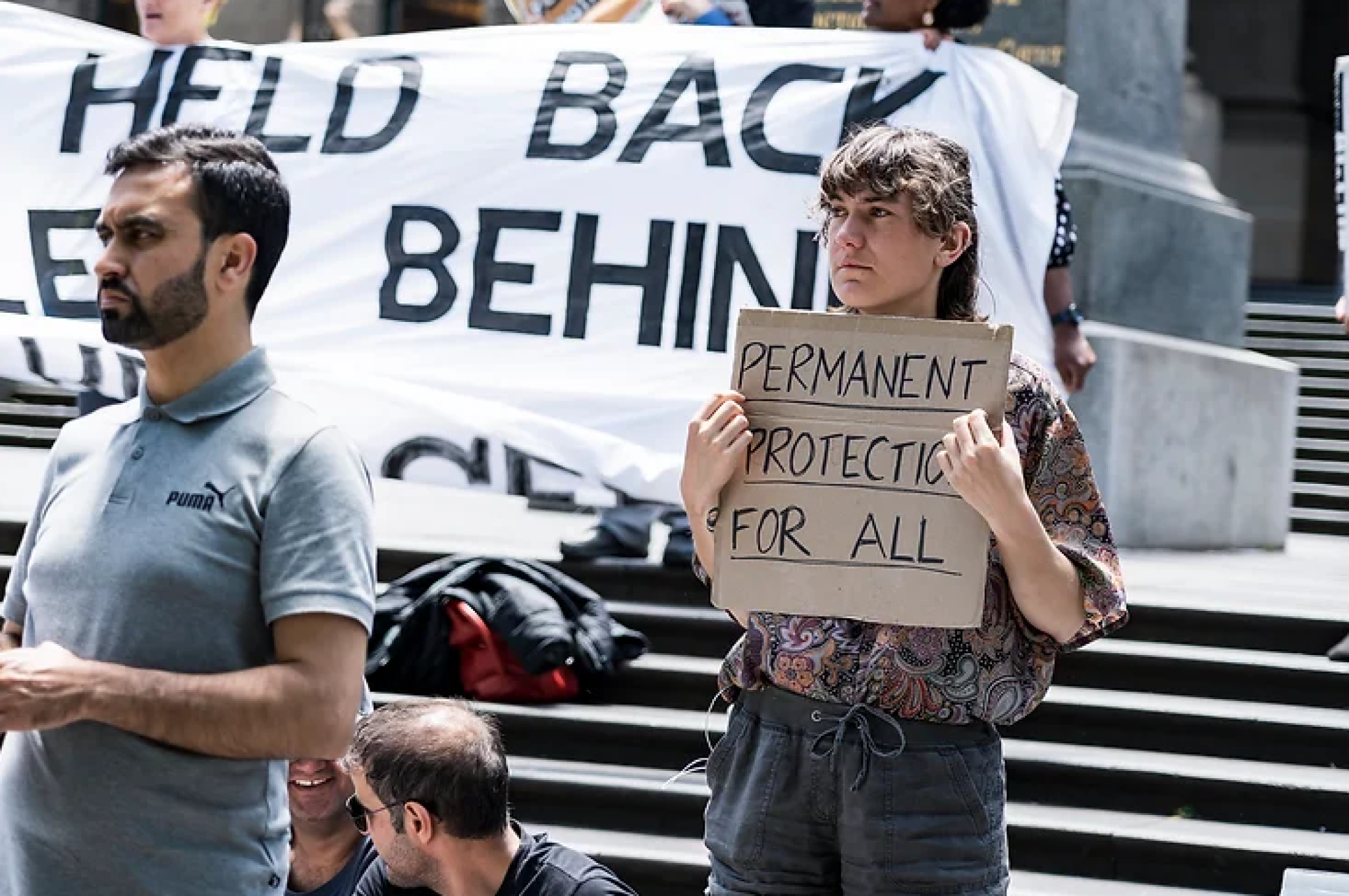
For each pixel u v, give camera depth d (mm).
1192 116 18844
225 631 2393
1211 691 6215
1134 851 5352
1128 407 8883
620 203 5684
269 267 2553
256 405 2490
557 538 7691
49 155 5988
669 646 6547
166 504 2414
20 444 10273
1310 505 11039
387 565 7027
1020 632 2809
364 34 15266
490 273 5727
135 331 2432
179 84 5988
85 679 2262
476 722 3566
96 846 2363
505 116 5812
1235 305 10133
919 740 2754
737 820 2867
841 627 2785
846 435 2738
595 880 3527
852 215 2820
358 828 3609
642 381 5594
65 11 15875
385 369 5711
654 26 5859
